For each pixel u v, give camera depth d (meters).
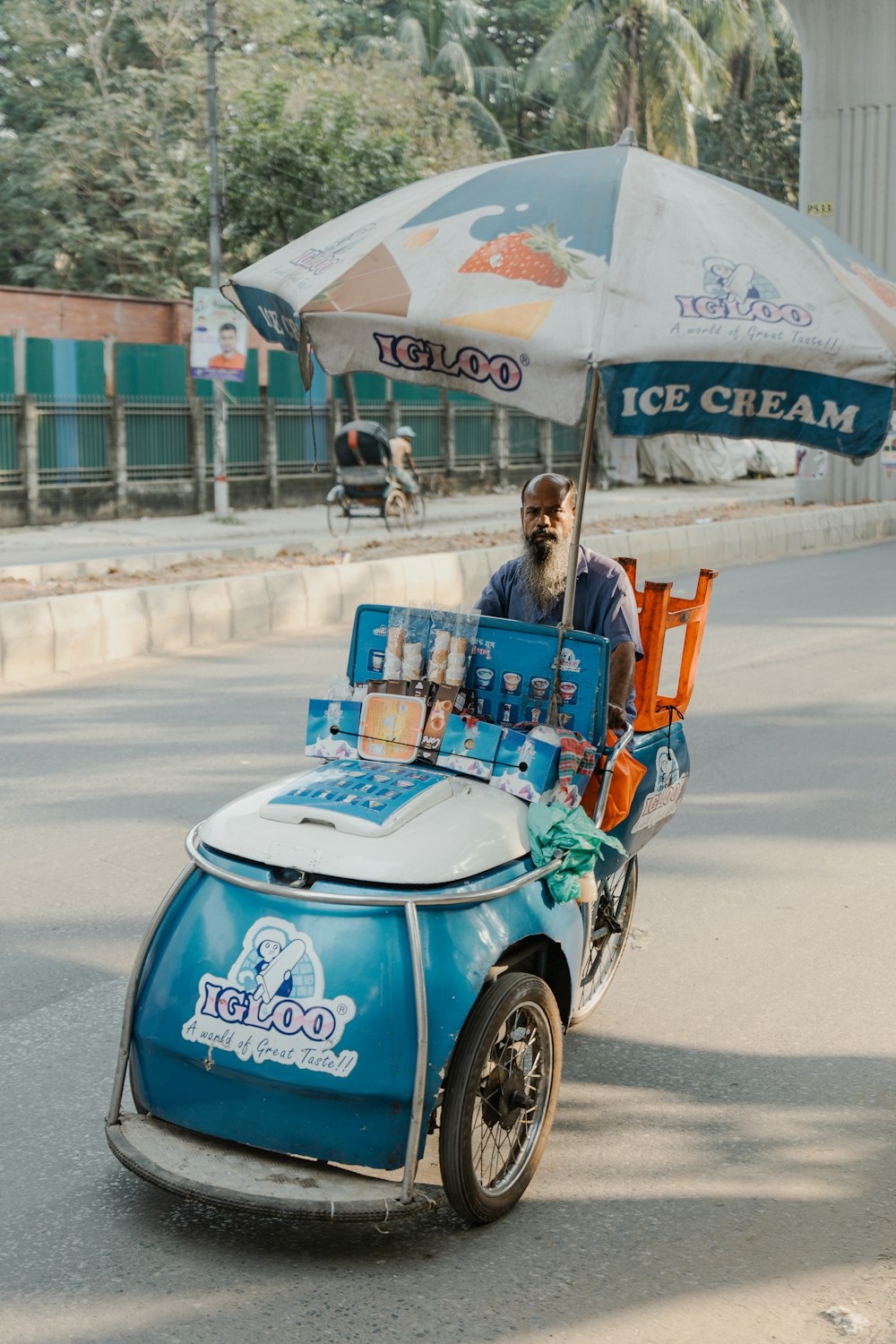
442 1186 3.55
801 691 10.16
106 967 5.14
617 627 4.20
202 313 22.27
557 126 39.22
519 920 3.49
